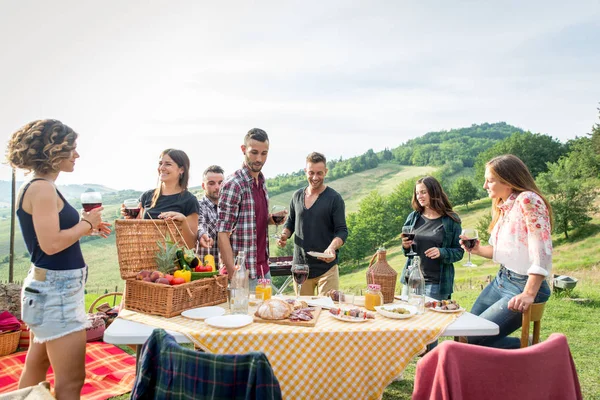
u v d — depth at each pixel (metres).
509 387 1.50
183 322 2.25
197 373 1.45
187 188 3.56
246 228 3.22
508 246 2.68
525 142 58.22
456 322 2.37
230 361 1.42
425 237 3.60
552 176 38.47
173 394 1.49
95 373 3.91
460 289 19.38
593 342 6.09
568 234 35.53
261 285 2.71
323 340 2.13
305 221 4.14
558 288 10.90
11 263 6.60
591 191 36.44
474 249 2.96
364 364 2.16
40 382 2.32
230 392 1.42
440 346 1.52
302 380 2.11
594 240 32.25
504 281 2.76
